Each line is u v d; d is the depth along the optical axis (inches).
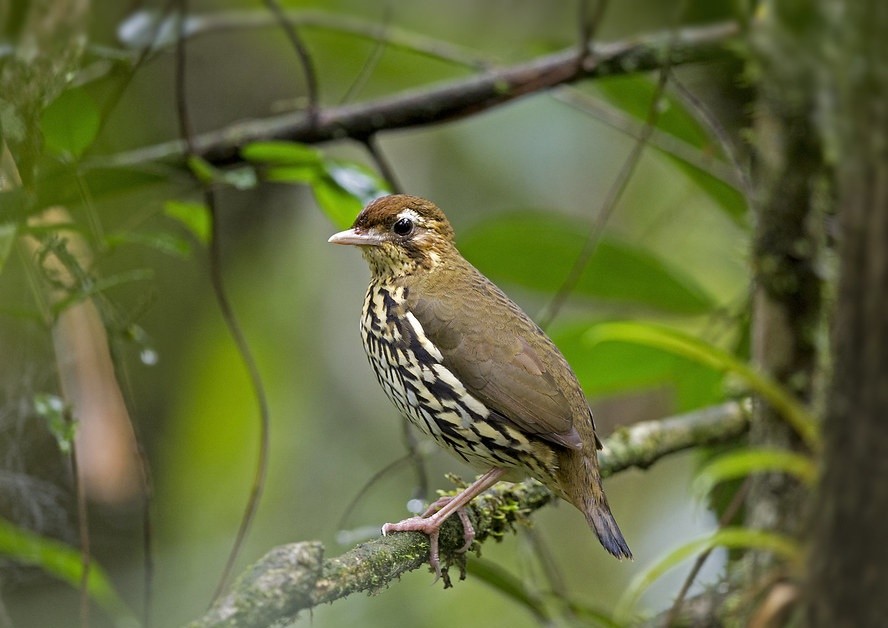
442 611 592.4
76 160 384.5
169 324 647.1
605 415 685.3
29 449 492.7
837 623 230.4
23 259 365.4
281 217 689.0
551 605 420.2
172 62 659.4
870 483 224.5
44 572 545.6
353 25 474.9
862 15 224.1
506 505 386.3
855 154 224.7
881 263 220.2
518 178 649.0
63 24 351.9
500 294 417.7
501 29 573.9
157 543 604.7
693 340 329.4
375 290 422.3
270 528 618.5
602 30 532.1
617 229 625.9
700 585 453.1
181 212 426.0
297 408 643.5
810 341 382.3
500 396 383.6
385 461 646.5
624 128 492.1
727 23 428.8
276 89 674.2
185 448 633.6
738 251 471.5
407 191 660.1
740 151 477.4
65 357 430.0
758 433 390.0
